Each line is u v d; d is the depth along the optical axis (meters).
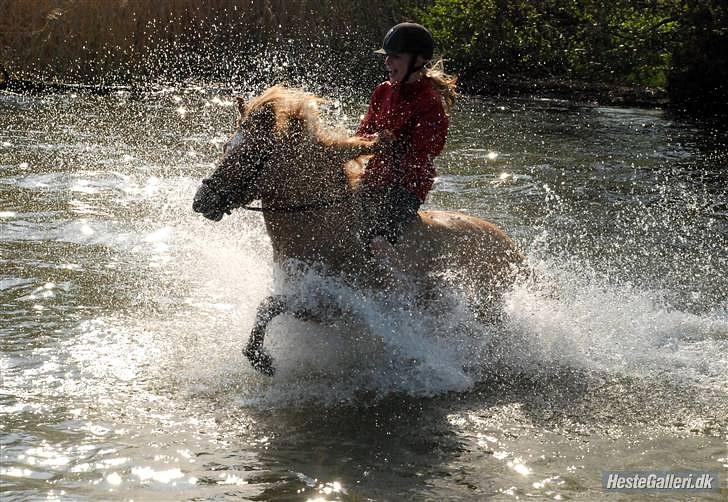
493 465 6.77
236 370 8.29
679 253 12.61
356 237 7.74
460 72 29.78
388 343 8.27
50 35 25.39
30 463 6.43
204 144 18.61
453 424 7.46
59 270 10.86
